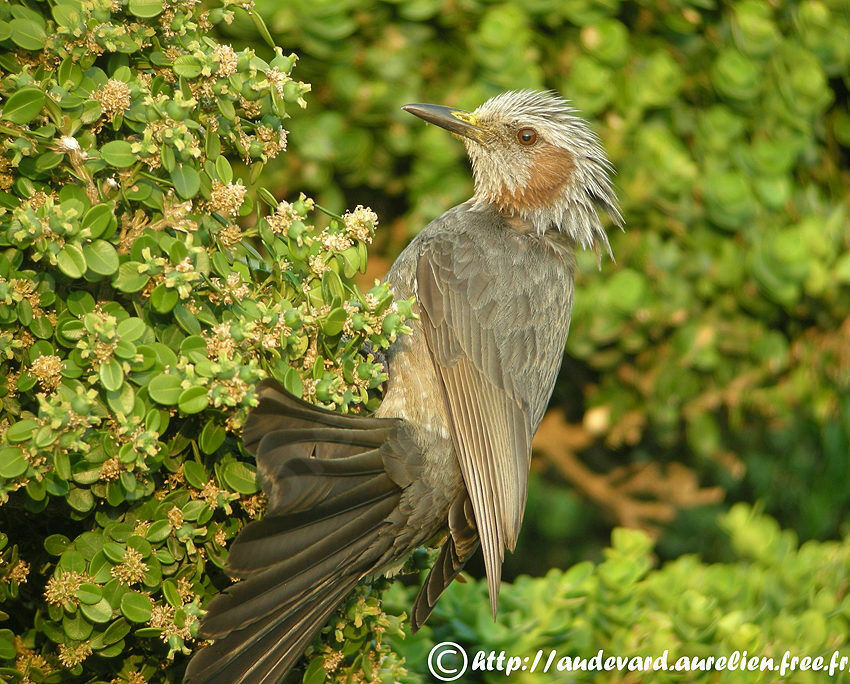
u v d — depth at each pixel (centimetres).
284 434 536
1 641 552
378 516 629
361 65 979
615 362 1077
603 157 839
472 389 703
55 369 495
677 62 1016
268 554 538
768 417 1130
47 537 547
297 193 1046
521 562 1175
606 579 853
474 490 673
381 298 554
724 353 1073
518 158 809
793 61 1002
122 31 515
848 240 1074
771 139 1011
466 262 735
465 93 983
